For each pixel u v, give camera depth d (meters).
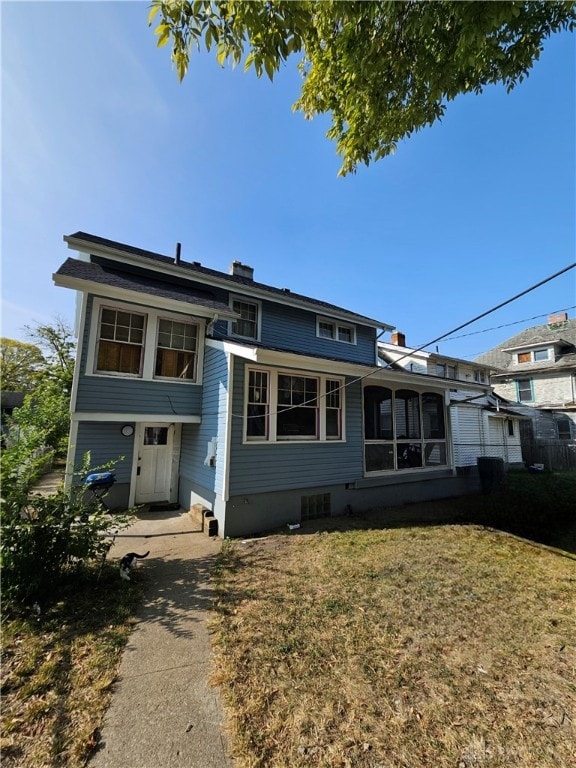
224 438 6.46
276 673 2.62
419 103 3.61
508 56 3.21
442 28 2.90
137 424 8.30
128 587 4.06
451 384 10.30
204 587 4.12
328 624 3.32
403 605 3.72
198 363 7.98
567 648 3.00
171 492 8.66
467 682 2.54
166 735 2.06
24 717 2.18
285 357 6.59
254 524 6.52
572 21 3.03
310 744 2.00
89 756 1.92
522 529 7.02
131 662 2.74
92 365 6.77
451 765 1.86
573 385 19.27
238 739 2.04
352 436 8.40
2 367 25.89
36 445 4.05
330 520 7.40
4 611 3.42
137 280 8.06
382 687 2.48
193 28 2.40
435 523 7.26
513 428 18.06
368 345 14.09
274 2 2.27
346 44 3.11
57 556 3.79
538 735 2.07
